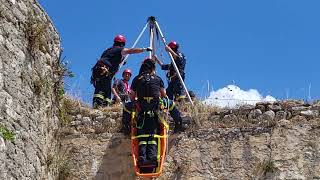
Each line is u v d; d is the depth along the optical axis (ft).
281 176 32.83
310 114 34.32
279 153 33.45
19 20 29.99
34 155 30.42
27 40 30.83
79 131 36.14
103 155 35.22
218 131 34.76
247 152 33.86
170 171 34.09
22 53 30.04
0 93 27.09
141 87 33.60
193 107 36.65
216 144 34.42
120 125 36.06
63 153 35.32
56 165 33.86
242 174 33.37
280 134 33.96
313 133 33.60
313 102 35.32
